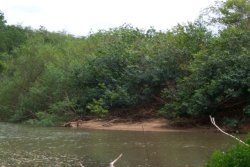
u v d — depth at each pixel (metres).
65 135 24.50
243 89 24.09
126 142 20.58
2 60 51.84
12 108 39.53
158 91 30.39
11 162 15.34
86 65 33.47
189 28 29.62
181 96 25.98
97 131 26.69
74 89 34.16
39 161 15.50
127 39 35.78
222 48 25.52
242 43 25.22
